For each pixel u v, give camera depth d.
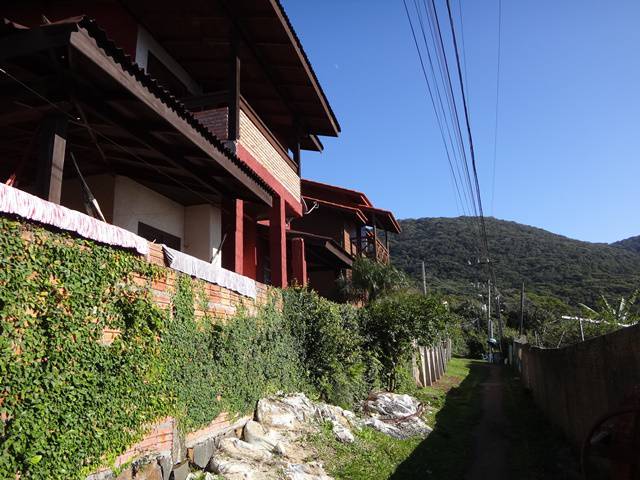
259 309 9.47
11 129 7.23
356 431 10.44
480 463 9.82
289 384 10.32
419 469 8.95
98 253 5.22
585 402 9.34
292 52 12.30
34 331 4.36
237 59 10.97
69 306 4.76
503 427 13.54
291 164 14.43
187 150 8.13
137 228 9.95
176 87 12.47
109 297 5.36
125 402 5.44
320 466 7.88
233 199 11.27
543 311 55.22
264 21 11.12
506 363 45.28
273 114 15.45
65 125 6.03
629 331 6.93
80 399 4.78
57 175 5.78
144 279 6.01
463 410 16.39
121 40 10.70
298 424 9.07
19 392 4.14
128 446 5.45
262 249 18.33
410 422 12.72
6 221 4.17
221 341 7.68
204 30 11.27
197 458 6.75
